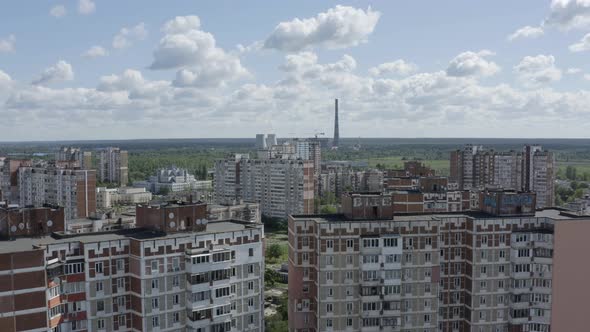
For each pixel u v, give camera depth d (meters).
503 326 161.00
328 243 148.38
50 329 120.50
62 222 142.12
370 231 150.12
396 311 150.75
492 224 158.25
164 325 132.25
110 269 129.62
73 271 125.94
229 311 139.38
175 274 133.12
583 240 155.75
